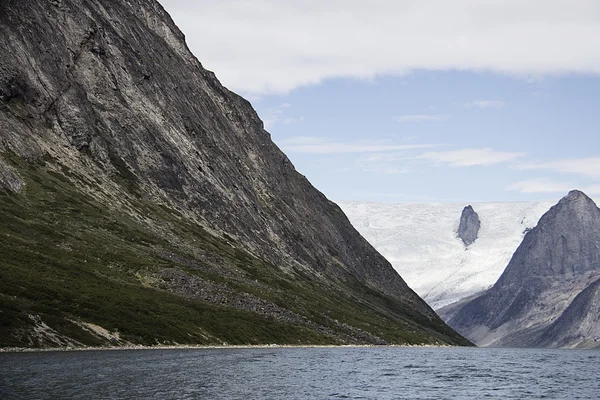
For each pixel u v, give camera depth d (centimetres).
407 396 8531
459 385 10100
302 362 11994
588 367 16025
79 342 10756
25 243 14300
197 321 14325
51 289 12069
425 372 11875
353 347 18138
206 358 11244
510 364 15925
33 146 18238
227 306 16362
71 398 6738
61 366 8619
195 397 7444
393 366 12619
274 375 9806
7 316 10306
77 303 12106
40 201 16650
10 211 15550
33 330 10375
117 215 18025
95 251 15588
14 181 16712
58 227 15938
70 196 17475
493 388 9944
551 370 14250
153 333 12544
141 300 13938
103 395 7056
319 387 8900
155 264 16400
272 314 17438
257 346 14775
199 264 17962
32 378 7625
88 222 16800
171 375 8844
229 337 14412
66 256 14600
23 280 11944
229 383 8688
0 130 17700
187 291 15925
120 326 12094
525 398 8938
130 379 8200
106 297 13050
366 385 9412
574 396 9294
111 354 10412
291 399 7769
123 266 15512
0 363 8506
